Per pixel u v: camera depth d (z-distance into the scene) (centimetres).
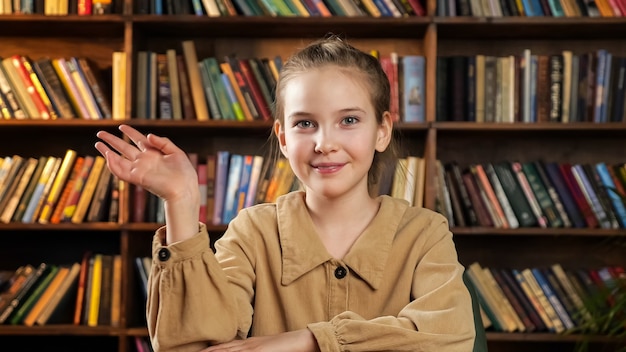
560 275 312
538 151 340
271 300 133
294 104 129
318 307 131
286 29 325
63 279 315
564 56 313
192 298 115
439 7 315
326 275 132
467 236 342
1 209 312
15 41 342
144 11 317
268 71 317
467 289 138
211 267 116
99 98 315
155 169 114
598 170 314
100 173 315
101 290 312
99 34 338
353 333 118
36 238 342
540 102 312
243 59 322
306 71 130
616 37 335
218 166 314
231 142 342
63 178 313
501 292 313
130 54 312
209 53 341
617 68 313
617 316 299
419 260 133
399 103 315
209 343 118
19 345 338
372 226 134
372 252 133
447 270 129
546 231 308
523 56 314
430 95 310
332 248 134
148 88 317
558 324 309
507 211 312
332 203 134
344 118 128
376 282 131
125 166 113
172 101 317
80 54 343
